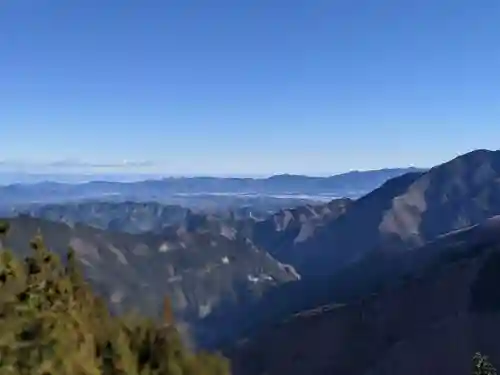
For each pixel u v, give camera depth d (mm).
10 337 7988
